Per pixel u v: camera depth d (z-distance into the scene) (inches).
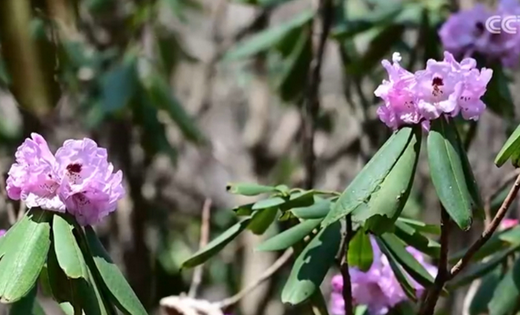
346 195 76.6
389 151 76.5
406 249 86.4
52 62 89.1
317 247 81.6
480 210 77.5
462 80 76.2
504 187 99.7
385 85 76.8
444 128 76.6
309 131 112.1
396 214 75.5
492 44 98.5
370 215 75.7
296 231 82.7
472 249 79.4
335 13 117.5
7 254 73.4
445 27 99.6
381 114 77.0
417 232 84.0
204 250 85.0
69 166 75.1
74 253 73.5
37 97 88.0
